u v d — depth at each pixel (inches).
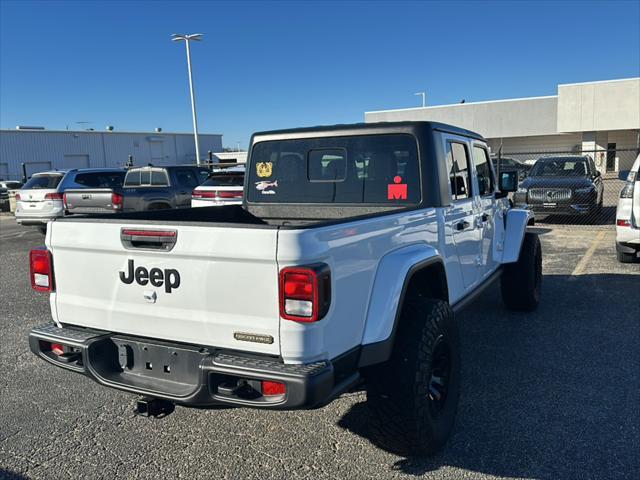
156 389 109.6
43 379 179.9
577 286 283.6
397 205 157.8
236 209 188.1
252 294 100.1
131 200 465.4
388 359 116.8
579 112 1485.0
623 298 258.2
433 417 125.0
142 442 137.5
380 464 125.1
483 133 1809.8
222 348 105.3
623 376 168.7
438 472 121.0
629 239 310.2
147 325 114.0
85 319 123.6
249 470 123.8
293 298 96.0
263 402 97.7
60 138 1972.2
